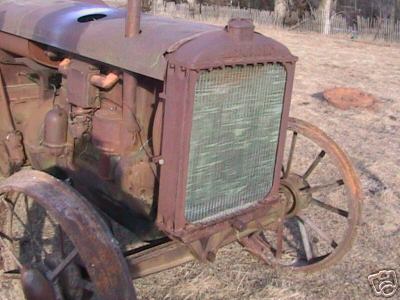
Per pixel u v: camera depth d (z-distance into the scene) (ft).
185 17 60.03
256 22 59.88
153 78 8.86
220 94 8.30
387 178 17.40
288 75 9.14
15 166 12.53
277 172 9.81
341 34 54.29
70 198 8.04
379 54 42.93
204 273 11.56
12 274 9.66
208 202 8.90
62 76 11.05
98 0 12.99
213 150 8.61
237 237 9.68
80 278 8.61
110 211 10.39
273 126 9.39
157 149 8.84
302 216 11.93
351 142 20.90
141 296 10.66
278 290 11.11
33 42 11.13
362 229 13.91
